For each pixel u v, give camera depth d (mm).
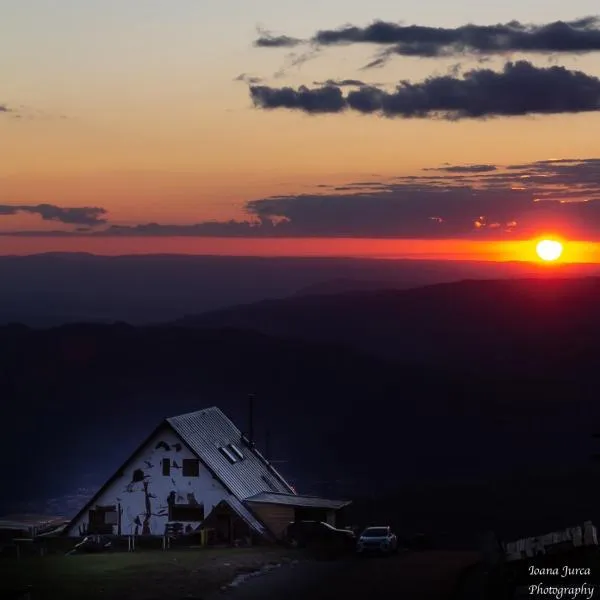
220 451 92562
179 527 86875
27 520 97750
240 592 56562
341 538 80562
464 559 70688
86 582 58281
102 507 88875
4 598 51906
